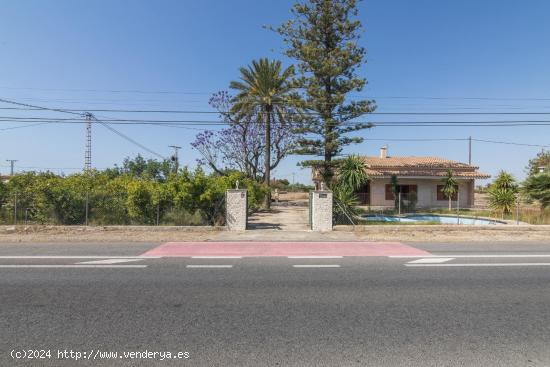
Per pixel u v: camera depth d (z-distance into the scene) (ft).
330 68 79.92
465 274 23.39
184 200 47.26
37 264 26.12
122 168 187.21
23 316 15.62
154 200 46.42
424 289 19.90
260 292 19.26
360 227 45.98
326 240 38.68
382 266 25.82
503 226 45.91
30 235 41.11
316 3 82.07
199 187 48.01
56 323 14.84
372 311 16.40
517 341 13.28
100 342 13.06
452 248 33.91
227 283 21.07
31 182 51.65
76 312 16.14
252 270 24.47
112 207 47.32
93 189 49.49
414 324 14.87
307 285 20.67
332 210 46.93
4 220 46.52
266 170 100.37
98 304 17.22
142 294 18.83
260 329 14.29
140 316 15.66
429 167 107.04
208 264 26.40
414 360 11.79
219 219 48.21
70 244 35.73
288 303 17.48
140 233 42.78
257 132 109.09
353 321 15.17
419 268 25.17
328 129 82.79
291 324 14.83
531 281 21.65
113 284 20.75
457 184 91.50
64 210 46.75
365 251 32.12
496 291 19.57
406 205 92.94
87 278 22.11
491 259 28.40
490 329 14.38
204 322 15.01
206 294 18.89
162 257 29.01
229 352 12.32
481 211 84.99
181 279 21.95
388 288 20.10
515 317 15.70
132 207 46.44
